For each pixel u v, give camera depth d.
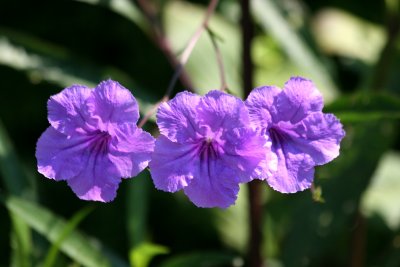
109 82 0.42
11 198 0.51
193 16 0.66
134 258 0.52
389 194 0.66
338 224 0.58
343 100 0.50
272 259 0.62
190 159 0.43
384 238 0.66
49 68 0.56
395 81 0.67
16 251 0.53
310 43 0.62
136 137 0.42
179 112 0.42
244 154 0.42
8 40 0.57
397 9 0.57
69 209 0.67
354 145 0.56
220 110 0.42
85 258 0.51
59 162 0.43
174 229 0.66
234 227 0.65
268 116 0.43
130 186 0.54
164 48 0.57
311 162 0.43
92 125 0.43
